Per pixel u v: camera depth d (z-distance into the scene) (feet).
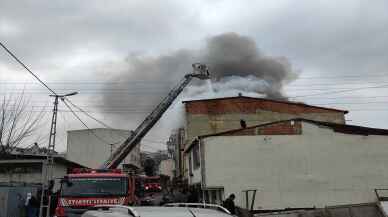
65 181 48.85
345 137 76.02
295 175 74.02
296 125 76.64
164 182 195.62
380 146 75.92
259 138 75.82
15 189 77.61
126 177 50.39
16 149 122.72
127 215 14.10
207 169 74.18
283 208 72.18
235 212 49.24
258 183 73.46
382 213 49.14
